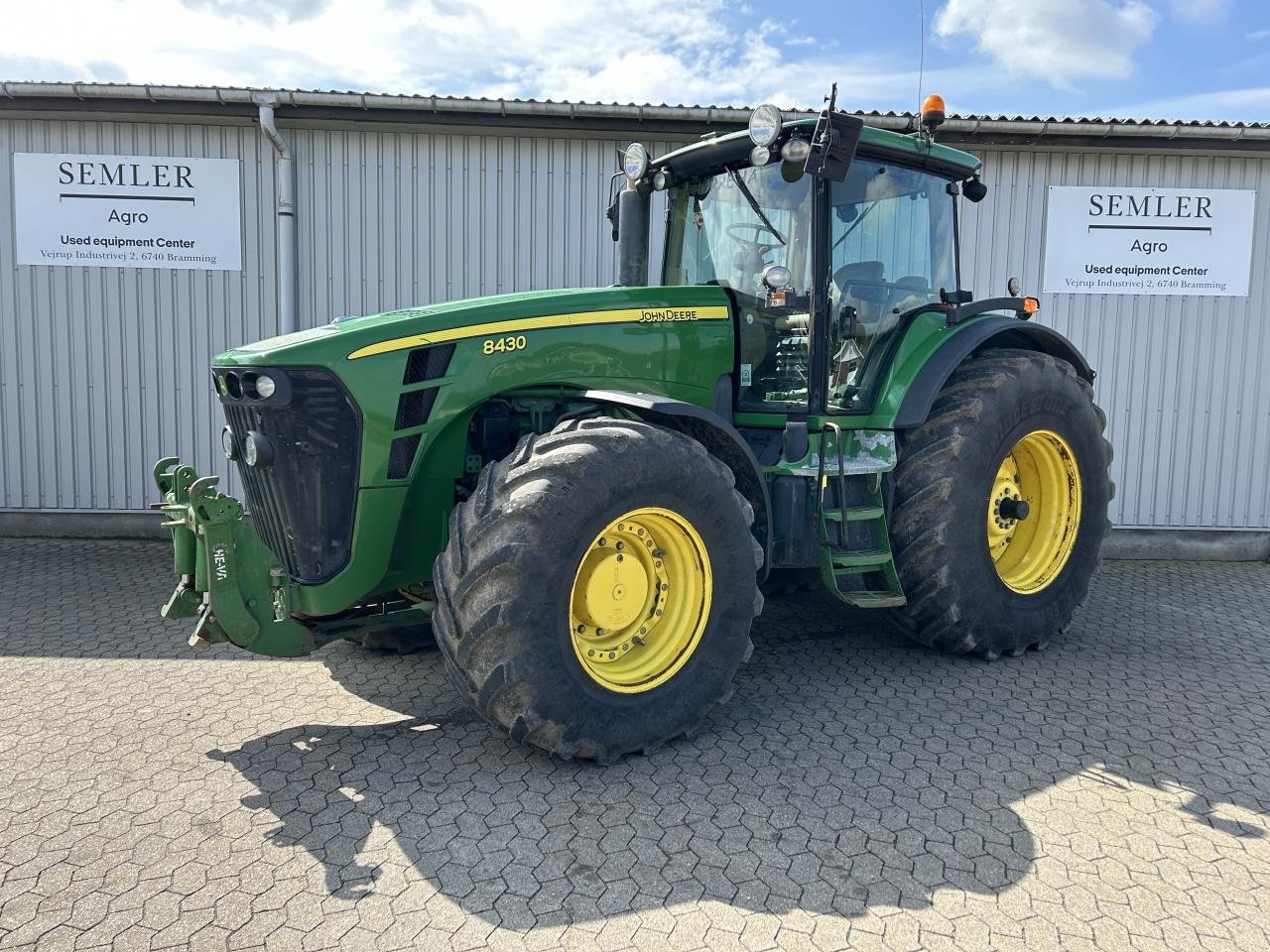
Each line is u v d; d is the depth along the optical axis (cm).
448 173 680
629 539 330
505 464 312
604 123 656
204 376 692
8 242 678
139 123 671
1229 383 695
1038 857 259
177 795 296
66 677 409
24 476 697
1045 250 687
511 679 291
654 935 223
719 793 297
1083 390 462
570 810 285
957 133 648
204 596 321
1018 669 424
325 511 325
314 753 328
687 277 454
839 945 220
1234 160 682
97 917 230
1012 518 443
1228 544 705
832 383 411
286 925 227
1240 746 336
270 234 682
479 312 346
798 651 450
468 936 223
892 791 299
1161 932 225
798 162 377
